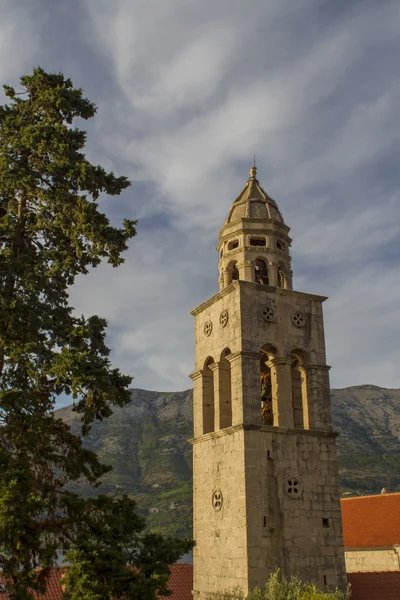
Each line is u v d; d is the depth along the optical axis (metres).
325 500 30.34
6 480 17.14
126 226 23.30
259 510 28.58
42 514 19.67
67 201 22.55
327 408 32.53
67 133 23.48
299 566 28.42
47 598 28.45
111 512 20.11
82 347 20.89
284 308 33.66
